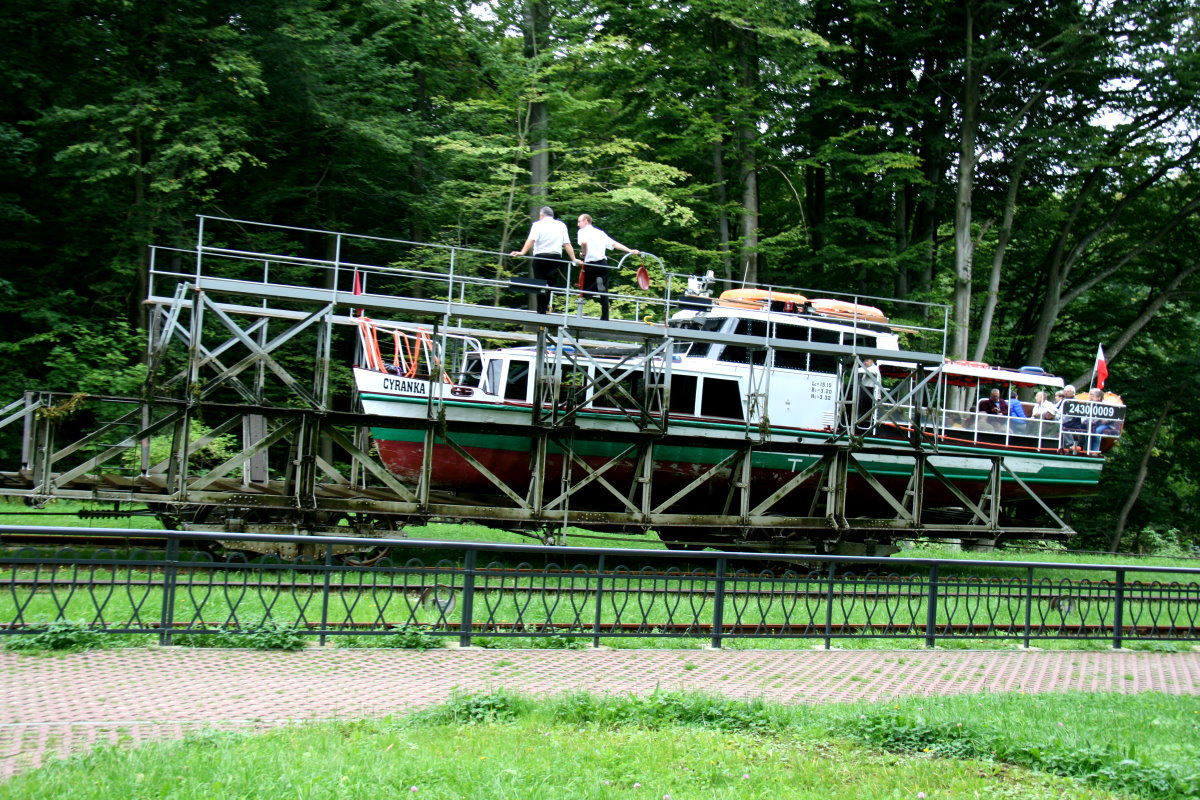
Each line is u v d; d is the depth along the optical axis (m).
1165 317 41.09
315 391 18.48
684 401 21.41
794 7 31.12
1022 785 7.43
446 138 28.34
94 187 26.38
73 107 26.05
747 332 22.14
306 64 27.47
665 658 11.92
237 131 26.02
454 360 22.17
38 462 17.08
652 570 12.71
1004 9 33.81
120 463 24.45
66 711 8.34
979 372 24.39
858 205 38.00
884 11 34.50
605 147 29.61
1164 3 32.44
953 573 23.25
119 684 9.27
